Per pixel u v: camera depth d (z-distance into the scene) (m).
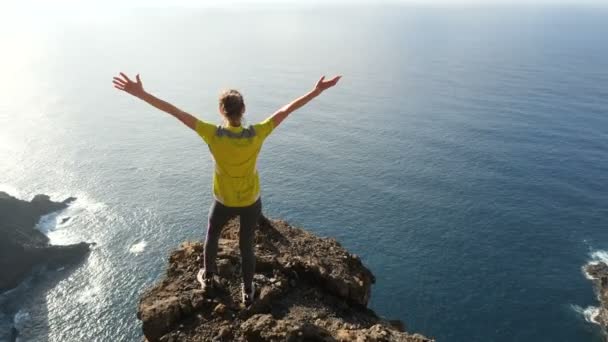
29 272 65.12
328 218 77.88
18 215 76.56
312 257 11.45
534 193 88.31
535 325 54.72
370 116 144.62
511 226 76.62
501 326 54.38
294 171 97.00
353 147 113.50
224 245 10.80
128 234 75.31
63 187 94.12
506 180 94.19
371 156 107.12
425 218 78.25
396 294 59.31
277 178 93.31
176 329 8.52
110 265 67.38
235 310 8.88
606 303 57.47
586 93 174.62
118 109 163.50
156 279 64.69
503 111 149.25
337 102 164.88
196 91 197.62
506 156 107.56
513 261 67.25
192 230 76.81
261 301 9.10
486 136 122.75
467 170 99.25
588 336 53.16
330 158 105.31
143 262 68.38
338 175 95.31
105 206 85.12
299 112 148.75
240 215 7.88
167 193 90.19
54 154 114.25
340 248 12.21
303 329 8.38
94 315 57.94
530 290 60.97
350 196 85.75
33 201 81.62
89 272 65.81
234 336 8.35
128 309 59.03
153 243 73.25
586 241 72.75
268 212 79.75
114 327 56.06
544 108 151.50
